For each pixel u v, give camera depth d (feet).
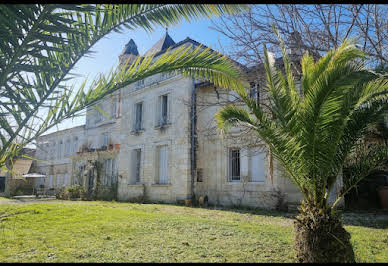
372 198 41.09
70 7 9.35
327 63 15.39
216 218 31.83
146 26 11.95
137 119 65.21
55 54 10.48
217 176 49.98
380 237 21.30
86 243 20.06
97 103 11.68
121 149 66.54
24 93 9.71
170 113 56.70
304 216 15.89
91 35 10.84
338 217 15.61
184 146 52.80
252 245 19.27
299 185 16.33
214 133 49.52
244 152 46.75
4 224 26.25
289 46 28.50
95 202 55.06
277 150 15.93
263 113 17.04
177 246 19.20
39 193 93.35
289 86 16.92
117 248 18.79
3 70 9.04
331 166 15.30
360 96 15.06
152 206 45.11
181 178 52.24
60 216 31.01
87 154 77.56
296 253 15.92
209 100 52.70
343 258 14.47
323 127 14.35
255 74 29.50
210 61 13.91
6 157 9.80
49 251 18.07
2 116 9.46
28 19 8.89
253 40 29.40
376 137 19.69
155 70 12.94
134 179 63.52
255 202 44.34
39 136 10.46
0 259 16.30
